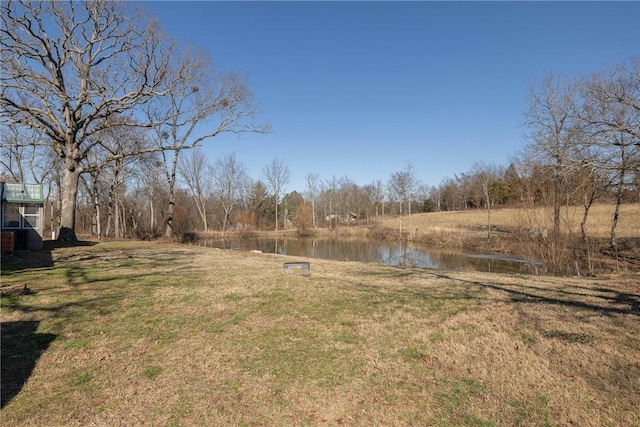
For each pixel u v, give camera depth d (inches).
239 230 1758.1
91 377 146.2
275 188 2204.7
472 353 173.5
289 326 207.9
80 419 118.9
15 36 589.3
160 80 695.1
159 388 139.3
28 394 132.9
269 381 146.3
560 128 685.9
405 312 237.3
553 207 577.3
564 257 562.9
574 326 209.9
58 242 669.9
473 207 2363.4
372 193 2534.5
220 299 258.5
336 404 131.6
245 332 197.5
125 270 376.8
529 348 178.7
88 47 671.8
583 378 149.3
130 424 117.3
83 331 193.0
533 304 259.4
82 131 721.6
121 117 895.7
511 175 772.6
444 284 340.2
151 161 1031.0
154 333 193.0
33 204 557.9
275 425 119.1
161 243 804.6
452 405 131.0
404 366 160.4
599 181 561.6
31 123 639.1
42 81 612.1
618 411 126.3
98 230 1066.1
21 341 178.4
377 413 126.5
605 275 445.7
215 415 123.2
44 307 232.5
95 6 643.5
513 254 918.4
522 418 123.0
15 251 524.1
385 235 1513.3
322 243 1370.6
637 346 180.2
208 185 2033.7
